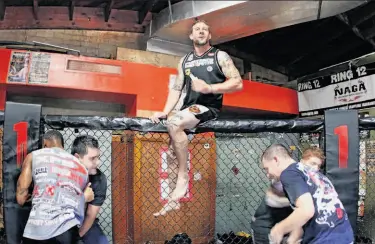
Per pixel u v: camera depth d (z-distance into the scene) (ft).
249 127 7.37
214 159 11.98
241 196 13.34
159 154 11.23
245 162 13.25
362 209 13.12
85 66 14.24
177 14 14.03
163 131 7.31
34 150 6.58
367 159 13.39
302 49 20.90
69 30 17.17
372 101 16.19
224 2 12.69
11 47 14.88
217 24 13.88
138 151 11.20
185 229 11.71
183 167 6.97
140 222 11.28
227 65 7.16
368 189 13.28
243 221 13.39
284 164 6.12
